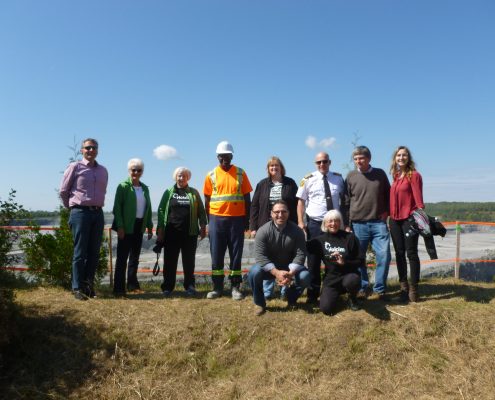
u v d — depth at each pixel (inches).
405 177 217.6
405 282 225.9
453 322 205.0
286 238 215.6
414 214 210.7
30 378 176.4
